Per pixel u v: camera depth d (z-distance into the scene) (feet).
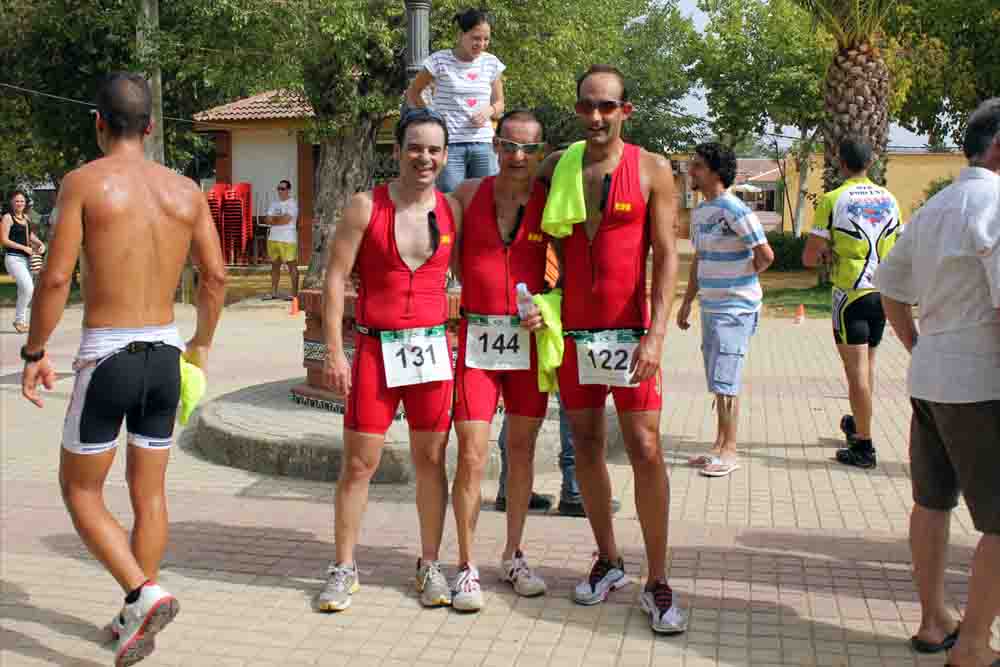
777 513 20.18
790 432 27.32
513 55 56.29
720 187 22.35
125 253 13.37
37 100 75.20
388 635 14.42
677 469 23.52
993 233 12.12
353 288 25.25
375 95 56.29
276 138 91.25
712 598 15.64
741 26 93.35
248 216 92.17
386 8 53.26
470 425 15.21
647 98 112.57
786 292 68.39
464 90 24.56
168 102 84.74
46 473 23.67
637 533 18.83
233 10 49.93
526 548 18.03
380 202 15.06
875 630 14.44
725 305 22.47
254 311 59.21
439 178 24.54
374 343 15.28
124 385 13.39
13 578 16.75
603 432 15.34
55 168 83.56
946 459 13.46
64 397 33.14
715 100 94.12
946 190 13.14
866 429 23.59
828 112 58.08
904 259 13.62
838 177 58.03
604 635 14.35
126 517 20.01
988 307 12.46
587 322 14.62
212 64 55.77
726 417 23.06
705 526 19.27
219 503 20.95
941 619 13.74
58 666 13.60
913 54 80.89
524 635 14.38
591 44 62.64
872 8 55.83
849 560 17.34
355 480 15.55
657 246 14.32
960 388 12.47
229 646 14.08
